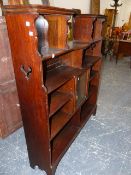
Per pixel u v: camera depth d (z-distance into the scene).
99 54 2.12
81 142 1.96
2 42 1.65
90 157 1.77
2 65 1.72
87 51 2.17
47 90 1.15
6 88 1.82
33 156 1.55
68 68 1.68
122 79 3.90
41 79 1.08
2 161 1.70
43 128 1.28
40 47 1.29
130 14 7.74
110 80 3.83
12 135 2.05
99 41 2.04
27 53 1.05
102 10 5.89
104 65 4.97
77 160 1.73
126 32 5.93
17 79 1.22
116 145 1.93
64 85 1.61
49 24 1.30
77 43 1.66
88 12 4.30
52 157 1.55
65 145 1.70
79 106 1.79
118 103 2.84
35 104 1.22
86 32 1.74
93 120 2.37
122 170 1.63
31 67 1.08
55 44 1.34
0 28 1.59
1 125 1.90
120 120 2.38
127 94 3.17
